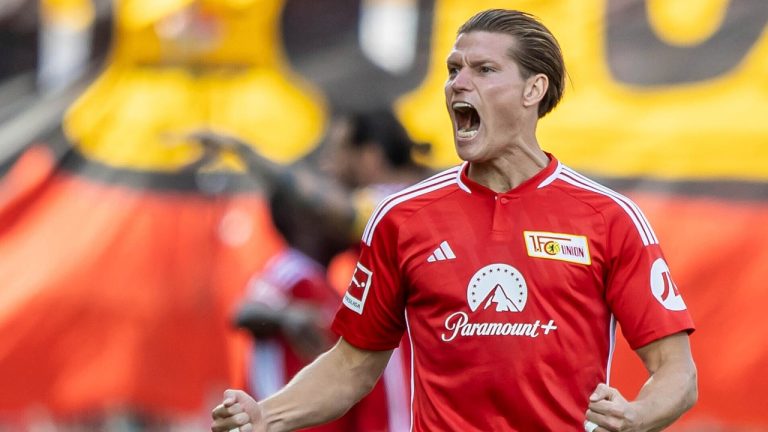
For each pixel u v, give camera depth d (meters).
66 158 20.95
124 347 20.31
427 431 10.22
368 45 20.30
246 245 20.12
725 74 18.92
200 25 20.67
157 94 20.75
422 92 19.95
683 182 18.91
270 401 10.70
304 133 20.23
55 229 20.77
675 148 18.97
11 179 20.94
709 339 18.66
